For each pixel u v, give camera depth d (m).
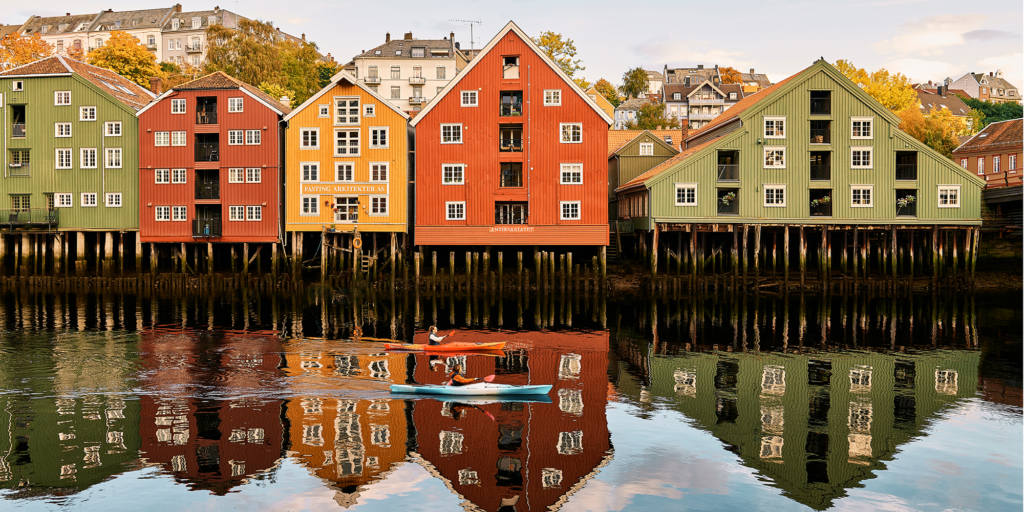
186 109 49.91
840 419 19.19
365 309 39.69
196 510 13.60
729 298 45.22
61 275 52.94
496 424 18.38
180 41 125.38
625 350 27.91
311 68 98.81
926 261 52.91
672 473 15.51
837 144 47.78
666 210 47.50
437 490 14.49
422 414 19.11
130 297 45.19
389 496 14.21
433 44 96.69
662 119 102.25
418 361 25.52
